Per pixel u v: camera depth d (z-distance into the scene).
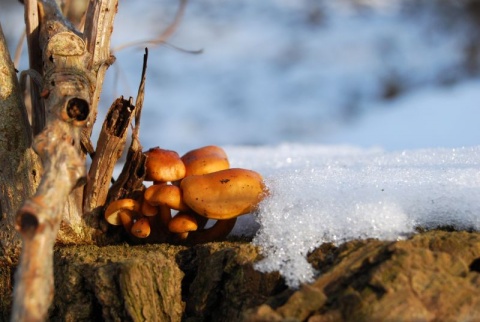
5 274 0.55
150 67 1.80
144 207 0.55
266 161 0.71
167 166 0.56
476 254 0.50
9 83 0.55
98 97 0.56
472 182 0.54
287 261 0.52
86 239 0.56
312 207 0.53
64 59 0.54
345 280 0.50
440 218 0.53
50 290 0.46
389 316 0.48
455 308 0.48
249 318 0.49
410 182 0.54
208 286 0.53
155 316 0.52
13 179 0.55
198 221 0.56
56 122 0.51
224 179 0.54
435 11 2.03
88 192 0.56
